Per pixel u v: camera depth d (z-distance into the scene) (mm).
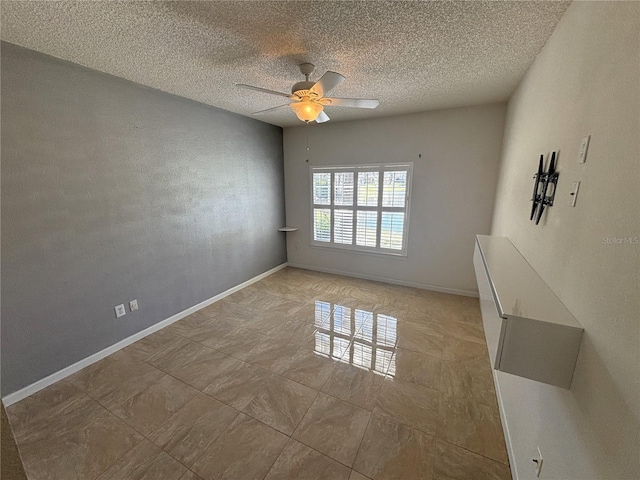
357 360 2494
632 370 713
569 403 1039
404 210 4090
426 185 3883
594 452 863
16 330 2020
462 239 3822
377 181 4195
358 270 4676
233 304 3680
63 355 2283
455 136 3598
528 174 1984
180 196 3170
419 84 2684
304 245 5074
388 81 2609
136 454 1643
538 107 1884
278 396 2078
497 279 1501
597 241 945
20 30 1702
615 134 880
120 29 1707
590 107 1086
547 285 1407
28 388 2094
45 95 2055
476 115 3447
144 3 1453
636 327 708
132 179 2678
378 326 3084
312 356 2557
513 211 2381
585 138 1104
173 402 2025
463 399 2039
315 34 1788
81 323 2387
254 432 1782
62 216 2209
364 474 1525
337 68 2311
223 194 3746
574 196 1163
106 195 2484
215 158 3572
